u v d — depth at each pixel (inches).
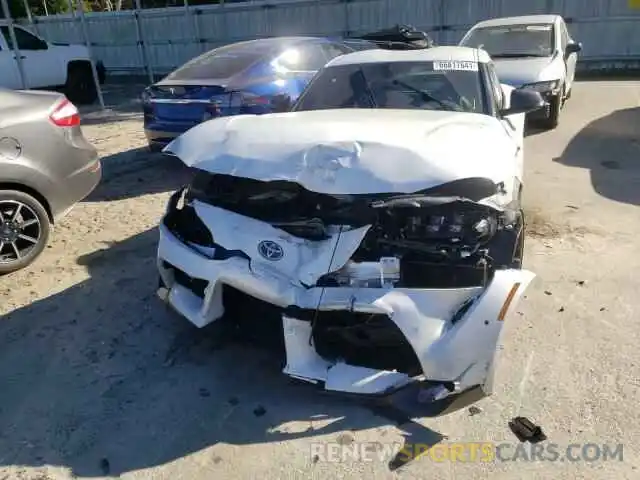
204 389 122.1
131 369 129.6
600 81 534.9
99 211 236.8
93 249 197.3
